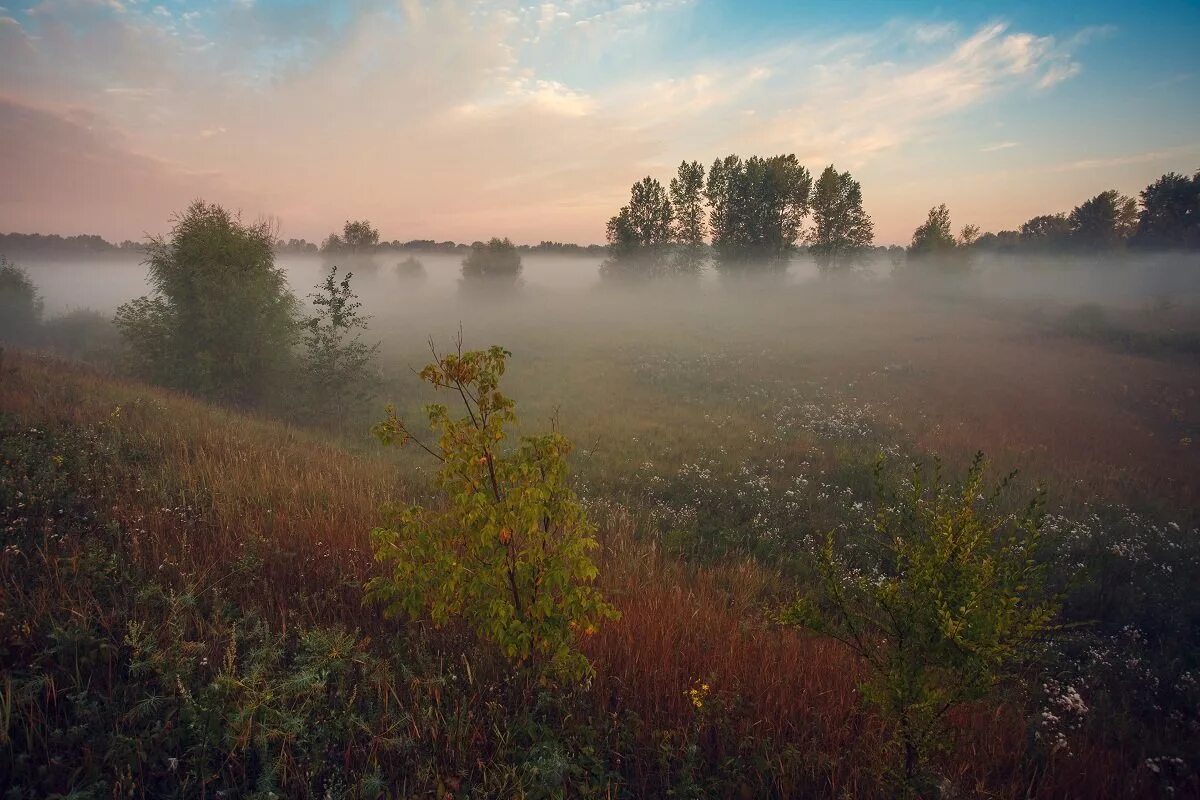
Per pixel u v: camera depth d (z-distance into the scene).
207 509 6.52
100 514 5.84
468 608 4.22
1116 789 3.99
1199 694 5.41
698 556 7.98
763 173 54.47
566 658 4.00
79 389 11.68
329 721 3.65
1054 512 9.81
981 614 3.28
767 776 3.77
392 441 4.04
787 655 4.95
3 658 3.63
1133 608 6.97
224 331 16.67
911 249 57.62
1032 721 4.65
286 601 4.96
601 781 3.51
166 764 3.25
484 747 3.68
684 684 4.44
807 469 12.05
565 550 3.94
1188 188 64.38
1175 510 10.22
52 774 3.01
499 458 4.07
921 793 3.50
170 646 3.89
